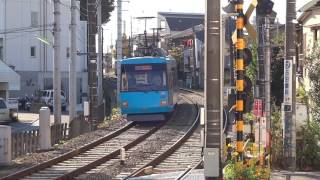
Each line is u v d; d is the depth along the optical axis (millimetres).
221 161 10773
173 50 94562
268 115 14672
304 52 26578
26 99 60031
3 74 49562
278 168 15312
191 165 18547
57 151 22859
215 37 10484
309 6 25844
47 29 66000
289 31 14727
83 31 74750
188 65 89875
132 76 32938
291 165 15102
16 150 21766
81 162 19828
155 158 19734
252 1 11539
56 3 29531
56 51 29469
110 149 23094
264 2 13031
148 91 32656
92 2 34906
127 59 33156
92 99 33344
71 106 32375
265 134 14070
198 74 81562
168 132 29328
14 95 65938
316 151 15812
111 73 110875
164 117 33594
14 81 50594
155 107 32625
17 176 16453
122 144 24562
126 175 17094
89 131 30922
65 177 16500
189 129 29297
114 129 30688
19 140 22062
